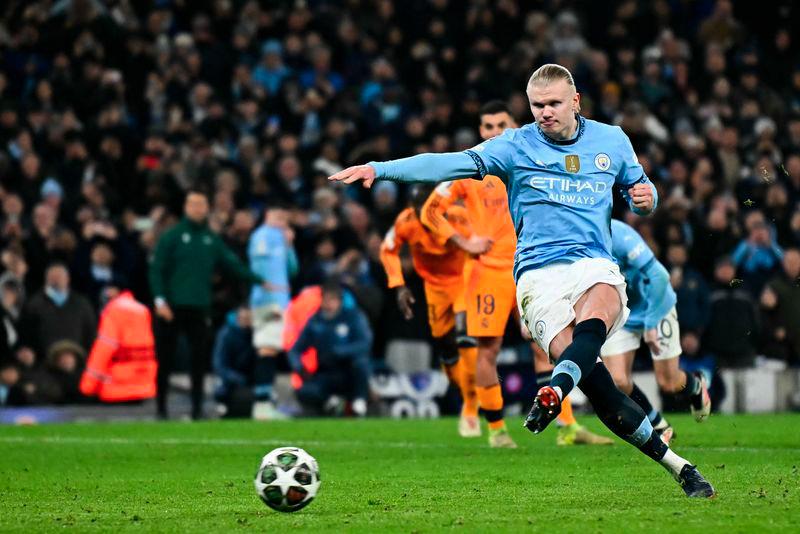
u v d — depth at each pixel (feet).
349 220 198.59
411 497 75.25
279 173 214.69
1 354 173.99
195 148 215.10
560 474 87.97
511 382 178.19
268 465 67.62
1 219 197.88
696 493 69.21
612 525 59.93
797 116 237.25
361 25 262.26
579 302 69.00
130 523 64.95
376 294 185.78
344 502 73.20
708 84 253.65
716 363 178.91
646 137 224.12
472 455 105.81
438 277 128.98
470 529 59.93
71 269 185.16
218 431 141.28
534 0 269.03
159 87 237.25
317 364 177.06
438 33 255.50
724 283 180.96
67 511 71.46
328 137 222.69
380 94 233.14
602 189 70.90
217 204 198.39
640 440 68.39
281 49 252.42
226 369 178.91
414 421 158.20
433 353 187.62
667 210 187.21
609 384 68.18
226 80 241.14
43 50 235.40
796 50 271.90
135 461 104.99
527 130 71.72
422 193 118.32
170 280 167.32
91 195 198.49
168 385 174.81
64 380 174.70
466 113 224.94
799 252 182.09
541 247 70.59
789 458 98.22
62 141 214.48
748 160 228.84
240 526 62.90
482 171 70.90
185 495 79.15
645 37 264.72
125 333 178.09
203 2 255.50
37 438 131.75
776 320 182.29
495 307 112.47
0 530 62.95
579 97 71.46
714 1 274.77
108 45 234.99
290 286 196.13
